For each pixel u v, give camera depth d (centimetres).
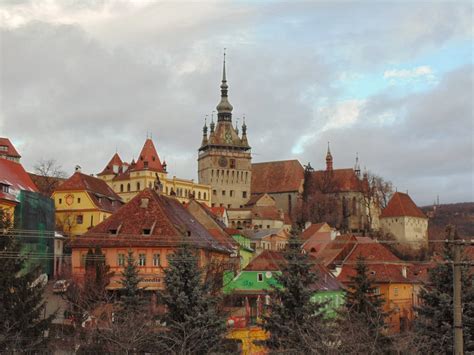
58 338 7206
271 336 7119
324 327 6625
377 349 6550
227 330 6981
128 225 10744
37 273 7450
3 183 11631
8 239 7200
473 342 7062
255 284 11100
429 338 7269
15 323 6644
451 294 7556
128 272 7950
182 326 6462
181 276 6769
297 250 7488
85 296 8288
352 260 14375
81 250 10588
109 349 6600
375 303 8238
